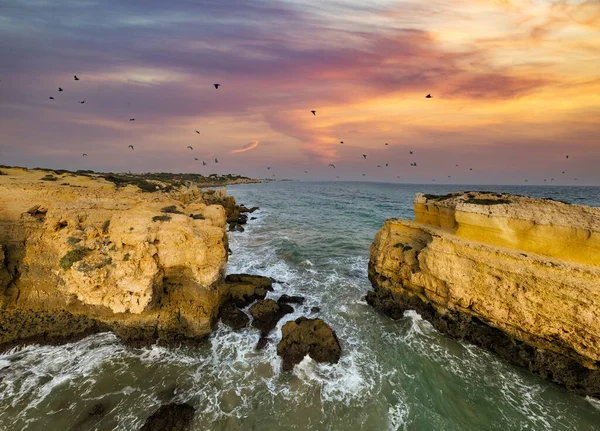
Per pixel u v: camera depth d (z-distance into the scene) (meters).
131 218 15.38
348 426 10.17
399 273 17.94
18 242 15.14
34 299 14.72
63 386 11.73
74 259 14.30
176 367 13.00
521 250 14.27
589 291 11.38
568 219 13.52
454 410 10.92
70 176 26.28
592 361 11.45
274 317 16.55
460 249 15.15
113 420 10.27
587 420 10.64
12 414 10.41
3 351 13.77
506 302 13.25
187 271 15.12
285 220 48.81
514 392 11.87
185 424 10.12
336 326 16.33
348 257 28.05
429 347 14.55
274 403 11.13
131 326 14.61
